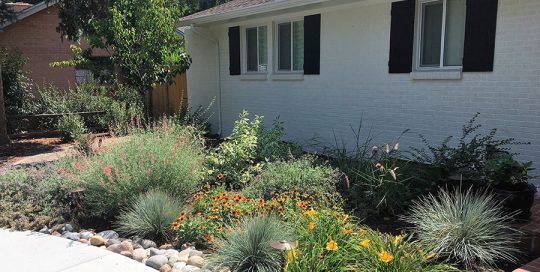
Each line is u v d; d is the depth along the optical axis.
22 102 12.87
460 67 7.11
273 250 3.72
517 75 6.36
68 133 11.42
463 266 3.92
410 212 5.24
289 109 10.31
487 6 6.54
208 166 6.54
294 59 10.21
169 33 10.33
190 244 4.46
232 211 4.64
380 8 8.09
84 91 13.91
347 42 8.78
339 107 9.13
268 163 6.38
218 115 12.55
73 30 13.55
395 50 7.87
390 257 3.19
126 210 5.22
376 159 6.26
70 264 4.04
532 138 6.30
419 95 7.64
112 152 5.84
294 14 9.82
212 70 12.61
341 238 3.76
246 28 11.34
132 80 10.48
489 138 5.87
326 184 5.45
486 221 4.09
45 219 5.09
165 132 6.49
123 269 3.93
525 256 4.21
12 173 6.41
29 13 16.20
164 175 5.47
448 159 5.65
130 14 10.02
